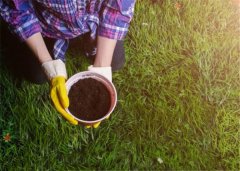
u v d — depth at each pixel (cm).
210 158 152
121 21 113
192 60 159
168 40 161
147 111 153
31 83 148
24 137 146
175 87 156
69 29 122
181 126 153
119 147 150
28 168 144
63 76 111
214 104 156
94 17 118
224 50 160
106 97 120
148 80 157
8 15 110
